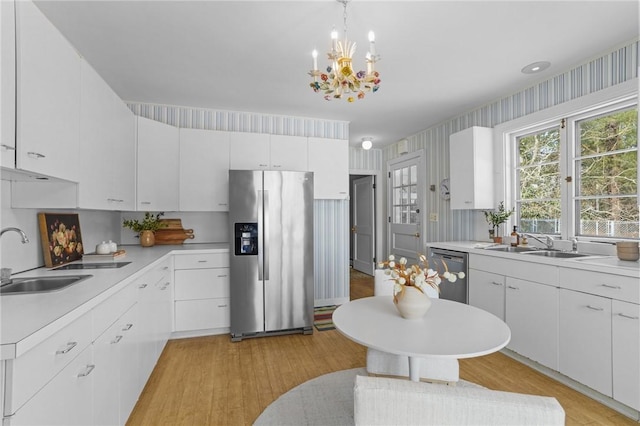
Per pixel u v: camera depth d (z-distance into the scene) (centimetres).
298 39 232
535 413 66
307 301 331
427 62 266
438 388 73
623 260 216
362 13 201
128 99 346
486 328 152
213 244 365
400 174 543
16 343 87
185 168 345
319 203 428
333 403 209
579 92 268
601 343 201
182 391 222
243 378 241
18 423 91
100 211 301
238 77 294
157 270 255
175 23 212
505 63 268
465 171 355
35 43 142
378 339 139
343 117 413
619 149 250
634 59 231
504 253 272
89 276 181
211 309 322
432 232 454
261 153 373
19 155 133
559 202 299
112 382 159
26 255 196
